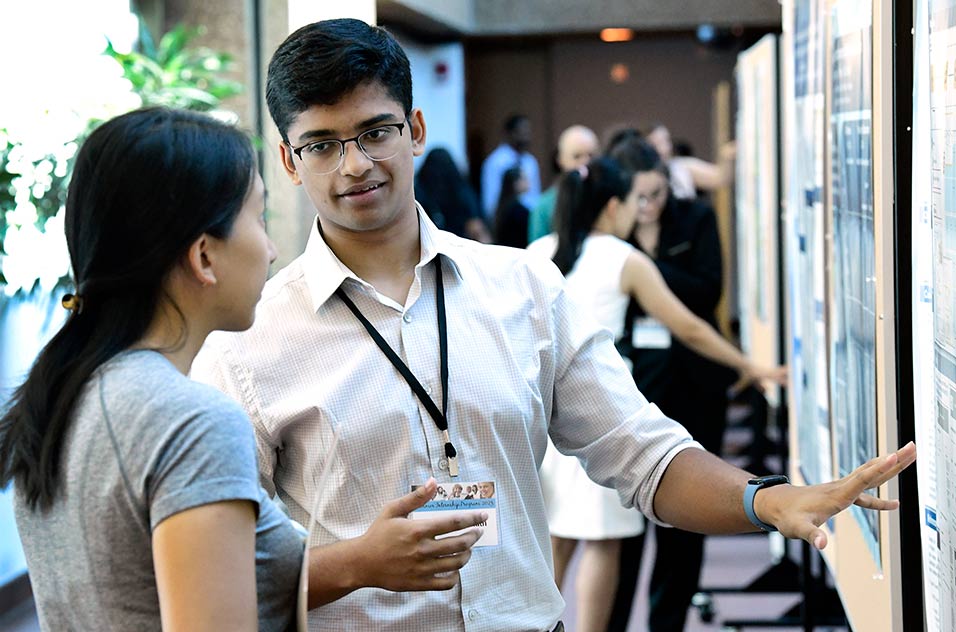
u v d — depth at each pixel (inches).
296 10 121.7
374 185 76.5
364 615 75.0
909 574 70.9
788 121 135.3
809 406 117.9
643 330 169.5
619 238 162.2
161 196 56.3
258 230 60.5
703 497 77.1
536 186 416.8
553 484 153.6
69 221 57.7
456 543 68.8
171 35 212.7
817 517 67.7
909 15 68.2
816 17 102.9
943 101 61.0
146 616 54.7
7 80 181.3
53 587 56.9
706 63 432.8
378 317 79.0
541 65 438.9
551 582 80.6
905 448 65.5
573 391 83.5
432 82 417.4
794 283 132.4
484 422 78.0
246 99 232.7
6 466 58.2
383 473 77.0
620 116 438.6
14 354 194.2
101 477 54.8
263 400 77.5
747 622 182.7
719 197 367.9
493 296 81.5
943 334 62.4
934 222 64.3
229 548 53.3
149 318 57.7
